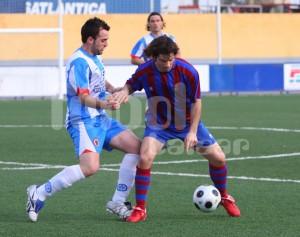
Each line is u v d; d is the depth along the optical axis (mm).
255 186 22219
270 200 19906
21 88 57531
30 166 26812
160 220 17438
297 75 62500
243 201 19766
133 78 17609
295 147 31516
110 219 17609
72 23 81188
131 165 17609
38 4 86250
